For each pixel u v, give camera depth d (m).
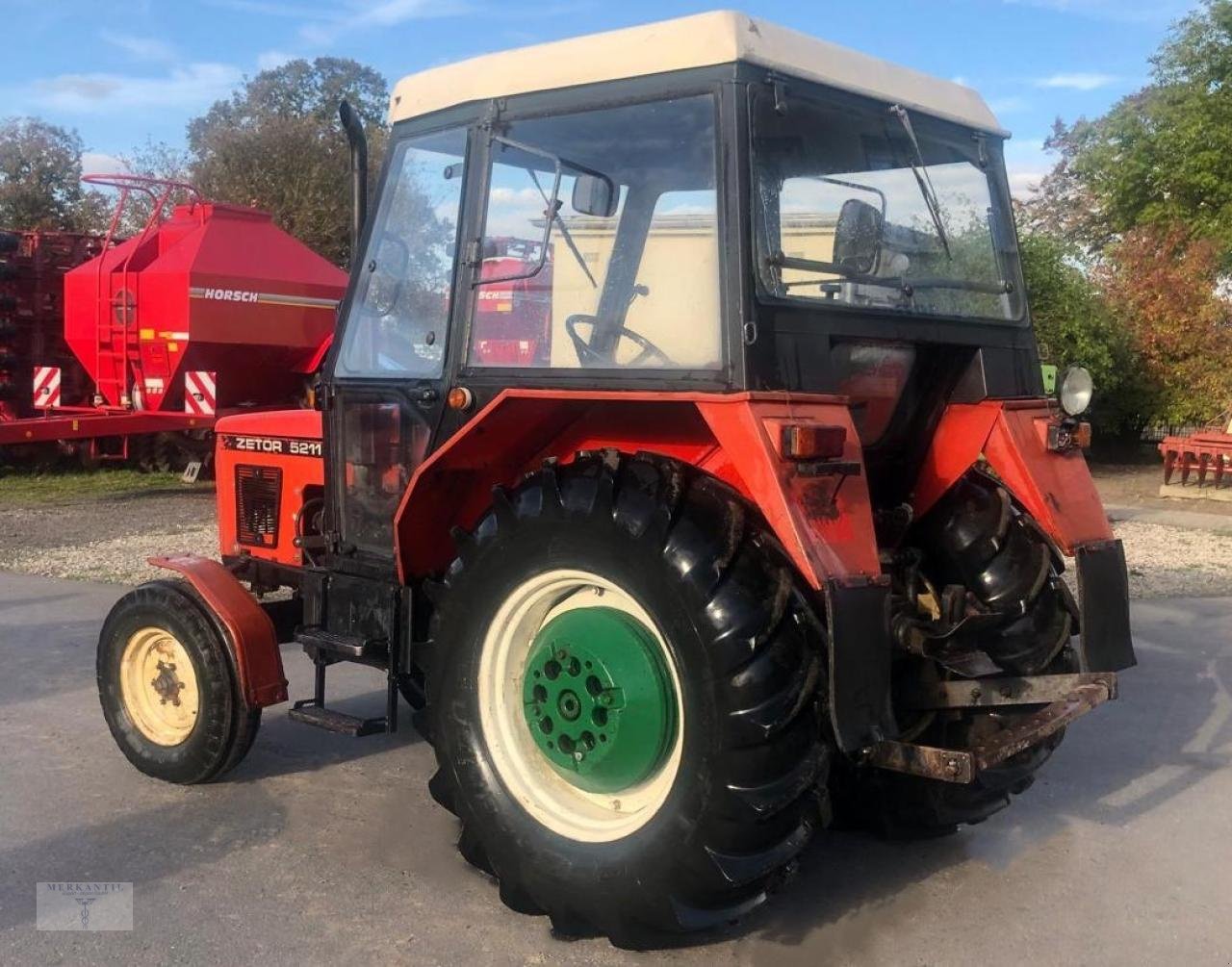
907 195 3.79
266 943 3.44
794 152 3.35
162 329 12.86
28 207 26.95
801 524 2.93
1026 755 3.88
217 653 4.46
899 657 3.48
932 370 3.91
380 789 4.70
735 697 2.95
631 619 3.31
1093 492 3.92
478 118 3.75
